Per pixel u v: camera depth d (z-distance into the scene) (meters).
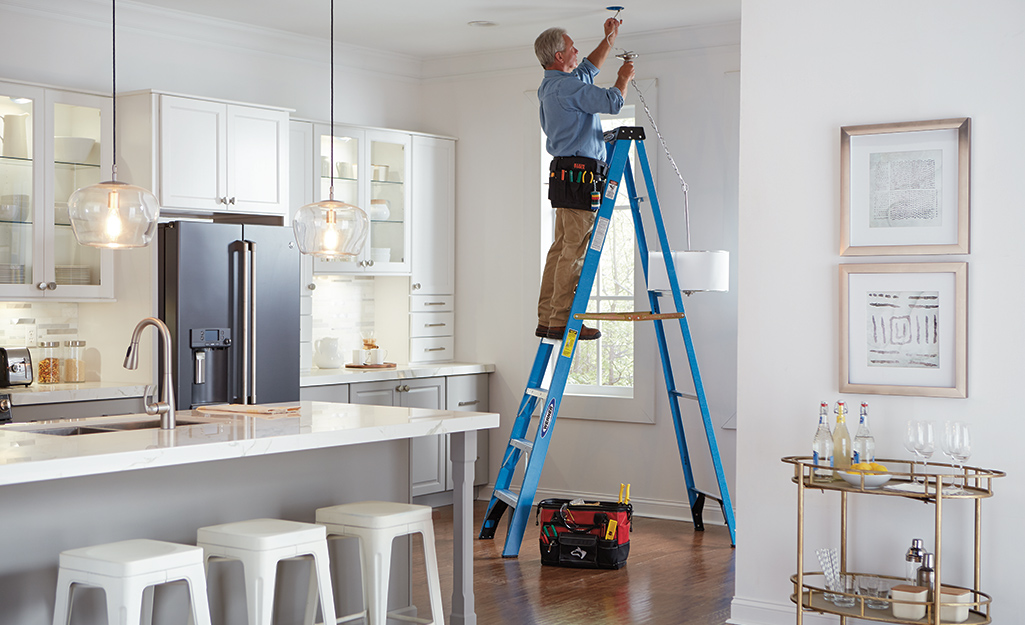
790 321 3.93
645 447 6.28
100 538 3.14
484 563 5.16
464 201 6.98
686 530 5.90
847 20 3.81
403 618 3.93
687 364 6.10
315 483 3.83
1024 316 3.53
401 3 5.59
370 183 6.47
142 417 3.73
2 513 2.91
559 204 5.36
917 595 3.37
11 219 4.84
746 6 3.99
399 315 6.78
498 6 5.66
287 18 5.89
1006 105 3.55
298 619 3.70
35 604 2.99
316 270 6.23
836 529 3.84
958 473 3.64
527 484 5.25
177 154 5.23
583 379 6.63
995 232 3.57
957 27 3.63
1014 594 3.55
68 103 5.04
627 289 6.46
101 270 5.17
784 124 3.93
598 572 4.98
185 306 5.06
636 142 5.47
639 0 5.52
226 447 3.06
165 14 5.65
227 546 3.13
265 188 5.66
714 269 5.35
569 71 5.48
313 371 6.19
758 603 4.00
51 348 5.29
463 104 6.96
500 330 6.84
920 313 3.66
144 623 3.07
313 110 6.47
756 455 4.00
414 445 6.32
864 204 3.76
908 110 3.71
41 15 5.18
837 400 3.84
